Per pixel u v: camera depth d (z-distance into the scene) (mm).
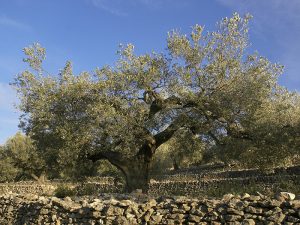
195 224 9414
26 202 14742
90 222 11383
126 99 16781
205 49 17375
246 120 17234
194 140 19609
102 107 16000
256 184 18188
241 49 17562
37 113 17203
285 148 17906
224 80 17109
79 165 20391
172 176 32875
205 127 17547
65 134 16500
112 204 11352
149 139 17531
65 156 17047
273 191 15227
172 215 9953
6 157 51031
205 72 16969
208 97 17016
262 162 18781
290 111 18672
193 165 44906
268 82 17578
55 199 13336
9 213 15336
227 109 16906
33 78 18156
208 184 21297
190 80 16984
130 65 17234
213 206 9328
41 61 18391
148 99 17562
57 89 17656
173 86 16969
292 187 15547
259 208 8562
